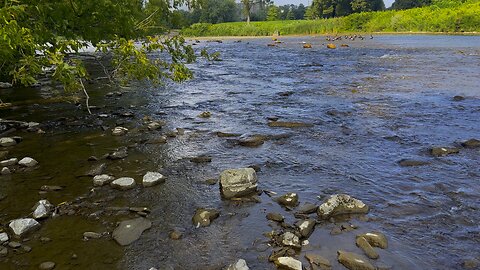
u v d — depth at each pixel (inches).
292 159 305.1
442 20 2215.8
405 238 186.7
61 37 383.9
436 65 868.6
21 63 366.0
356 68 867.4
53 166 295.7
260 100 543.5
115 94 610.9
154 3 526.0
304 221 200.4
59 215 217.8
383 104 497.0
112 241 190.7
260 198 236.7
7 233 197.2
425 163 287.3
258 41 2142.0
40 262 172.6
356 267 162.4
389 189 244.4
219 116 455.2
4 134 383.2
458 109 460.1
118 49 380.5
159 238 193.0
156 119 445.1
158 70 412.2
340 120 422.6
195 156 316.2
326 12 3459.6
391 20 2516.0
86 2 390.3
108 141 360.2
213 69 930.1
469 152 309.0
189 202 233.0
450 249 177.0
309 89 622.2
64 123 427.2
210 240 190.1
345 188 247.9
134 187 255.8
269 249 180.1
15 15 294.5
